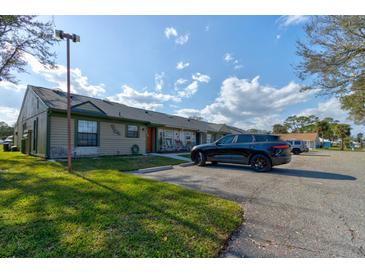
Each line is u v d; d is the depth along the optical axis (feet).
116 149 41.16
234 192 15.23
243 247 7.54
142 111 60.44
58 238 7.52
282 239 8.15
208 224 9.08
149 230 8.34
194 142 70.44
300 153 77.00
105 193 13.25
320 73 32.40
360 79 31.86
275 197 13.97
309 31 30.37
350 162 40.22
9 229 8.04
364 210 11.45
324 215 10.68
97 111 37.29
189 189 15.61
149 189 14.47
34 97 38.91
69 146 20.66
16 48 33.45
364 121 60.85
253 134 26.61
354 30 27.25
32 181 16.02
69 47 20.83
